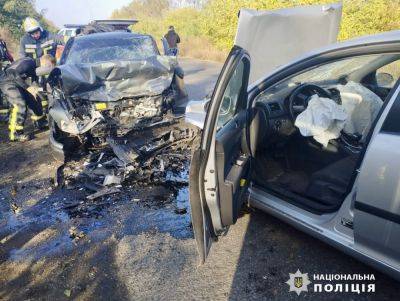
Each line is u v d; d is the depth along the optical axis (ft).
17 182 12.71
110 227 9.61
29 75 17.37
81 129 12.94
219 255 8.14
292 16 10.44
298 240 8.46
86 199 11.15
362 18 31.19
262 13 9.99
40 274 7.97
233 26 42.22
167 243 8.73
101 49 17.74
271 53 10.84
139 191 11.43
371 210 5.89
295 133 10.55
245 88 7.86
